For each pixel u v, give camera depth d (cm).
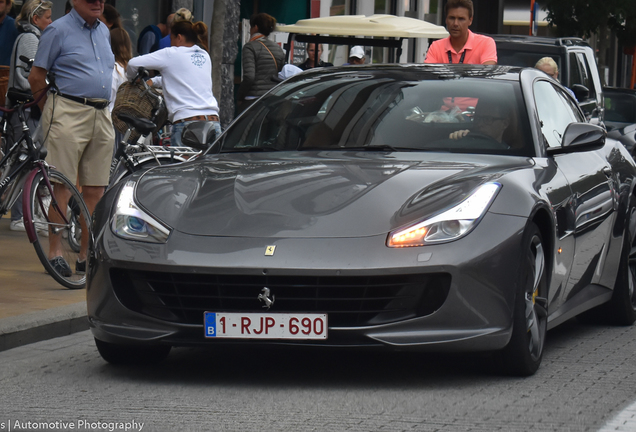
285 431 577
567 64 2042
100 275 710
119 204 734
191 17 1482
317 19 1955
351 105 873
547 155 826
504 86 874
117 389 688
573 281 834
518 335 697
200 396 666
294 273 653
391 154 797
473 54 1406
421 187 705
